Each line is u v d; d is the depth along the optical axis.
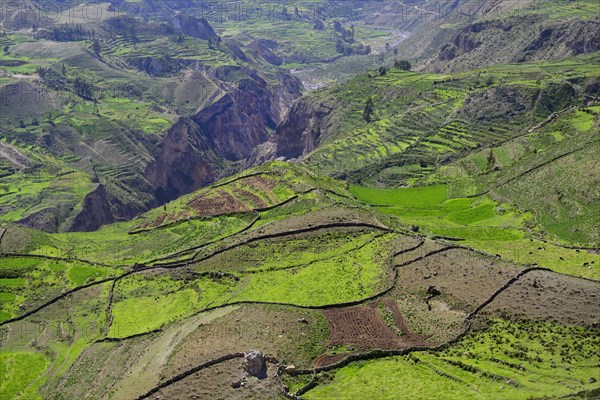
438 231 165.38
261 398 99.50
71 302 154.88
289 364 107.06
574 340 102.88
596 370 94.50
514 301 116.88
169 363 113.94
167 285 154.75
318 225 165.62
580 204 164.00
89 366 128.38
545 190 177.62
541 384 93.06
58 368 131.75
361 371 104.44
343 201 187.38
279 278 144.38
